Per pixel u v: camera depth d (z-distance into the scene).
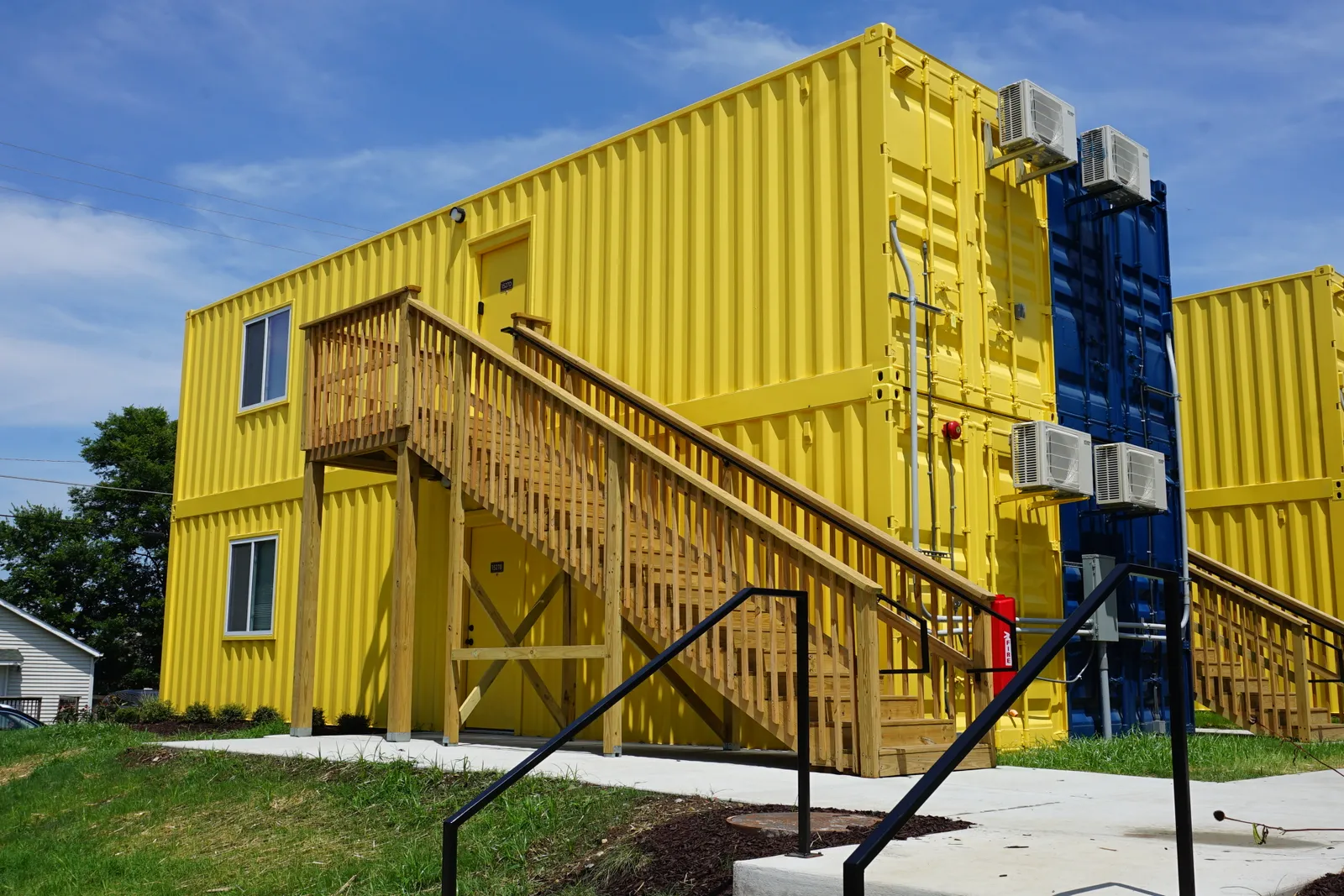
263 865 5.97
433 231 12.73
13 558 42.28
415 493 9.77
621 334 10.46
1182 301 14.56
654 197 10.34
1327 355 13.20
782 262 9.24
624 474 8.29
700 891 4.24
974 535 8.88
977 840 4.29
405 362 9.85
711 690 9.21
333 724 12.55
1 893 6.02
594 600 10.14
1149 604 10.70
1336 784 6.25
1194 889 3.30
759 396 9.14
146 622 42.66
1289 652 11.12
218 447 15.32
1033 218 10.16
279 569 13.84
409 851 5.65
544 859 5.20
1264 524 13.46
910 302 8.47
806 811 4.14
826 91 9.15
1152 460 9.97
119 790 8.19
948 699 8.22
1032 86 9.52
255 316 15.07
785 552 7.25
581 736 10.09
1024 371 9.78
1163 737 9.05
